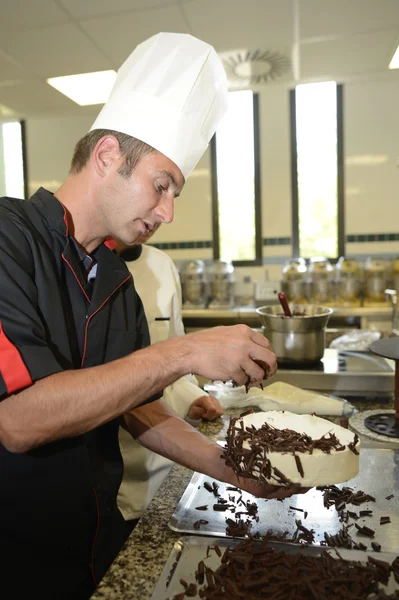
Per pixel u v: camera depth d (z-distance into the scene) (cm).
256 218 418
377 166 393
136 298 114
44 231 90
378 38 279
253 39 277
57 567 91
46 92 354
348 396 150
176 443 95
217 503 87
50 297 86
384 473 97
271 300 404
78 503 91
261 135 408
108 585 67
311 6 239
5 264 77
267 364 81
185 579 66
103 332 99
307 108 400
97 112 408
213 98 97
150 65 93
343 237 406
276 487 80
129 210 90
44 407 69
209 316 379
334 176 404
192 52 93
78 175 94
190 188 426
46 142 449
